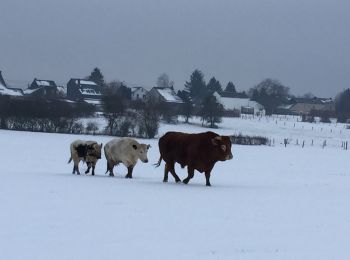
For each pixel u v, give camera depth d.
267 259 10.09
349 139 94.75
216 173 30.16
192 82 194.12
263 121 122.75
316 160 45.59
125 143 24.31
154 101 93.56
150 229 12.20
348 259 10.26
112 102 76.50
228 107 161.50
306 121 137.75
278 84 197.75
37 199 15.80
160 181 23.48
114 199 16.42
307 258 10.24
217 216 14.17
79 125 78.88
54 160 35.25
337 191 21.50
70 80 152.62
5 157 36.44
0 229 11.62
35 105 79.38
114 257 9.81
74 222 12.62
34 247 10.28
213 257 10.07
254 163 39.69
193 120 107.12
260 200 17.62
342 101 172.62
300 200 18.08
